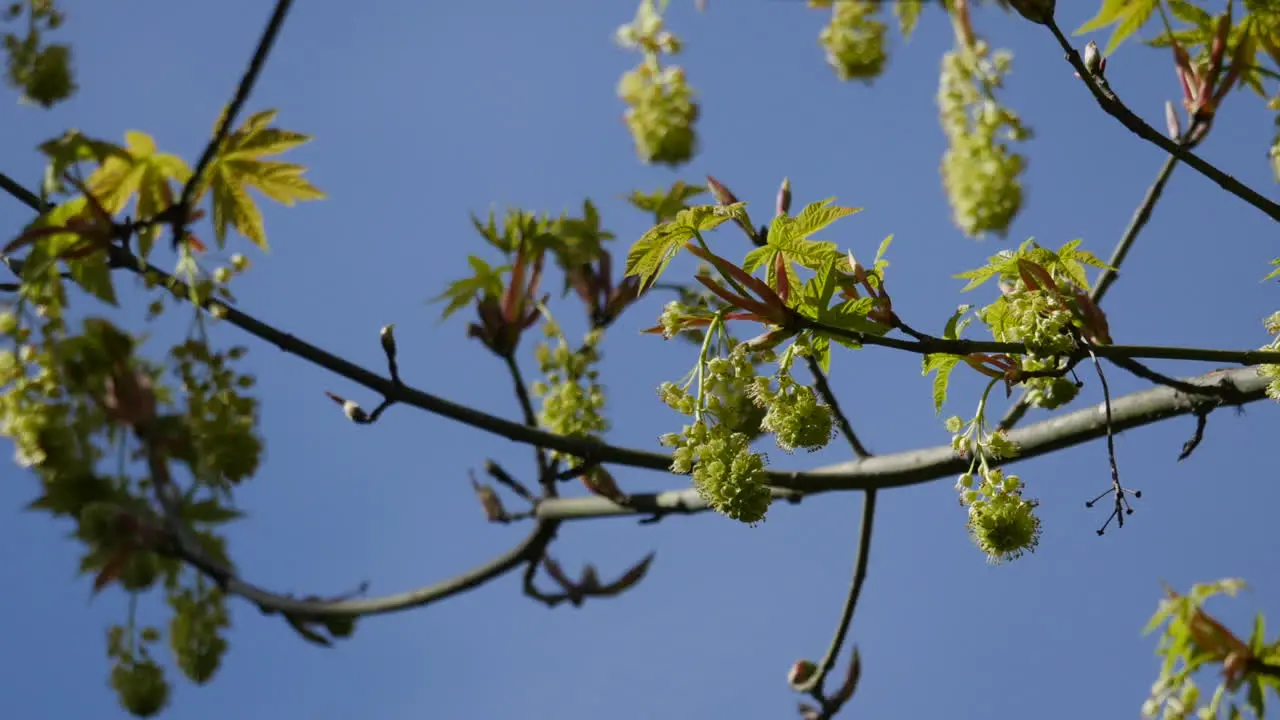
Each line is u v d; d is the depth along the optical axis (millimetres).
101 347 2680
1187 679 2662
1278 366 2729
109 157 2734
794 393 2662
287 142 2768
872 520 3008
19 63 2811
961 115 2875
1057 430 2811
